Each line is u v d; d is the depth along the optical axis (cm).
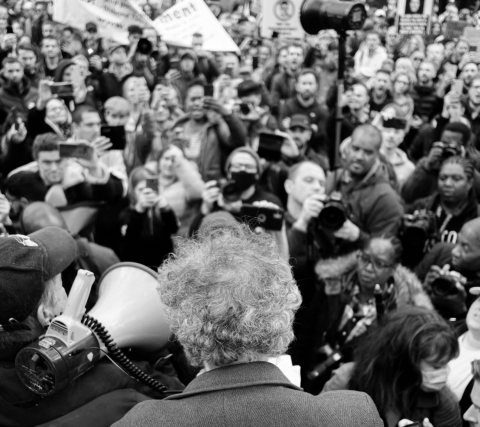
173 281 94
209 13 334
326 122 325
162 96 318
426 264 287
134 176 312
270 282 91
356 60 350
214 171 321
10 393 123
